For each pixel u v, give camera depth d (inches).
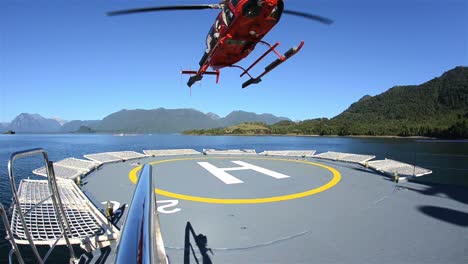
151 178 76.5
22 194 264.2
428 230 217.5
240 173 446.0
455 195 312.0
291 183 374.6
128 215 52.7
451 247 190.1
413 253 181.9
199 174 435.2
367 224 229.5
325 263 169.6
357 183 373.7
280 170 475.5
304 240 200.2
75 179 364.8
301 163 558.9
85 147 2613.2
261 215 250.1
